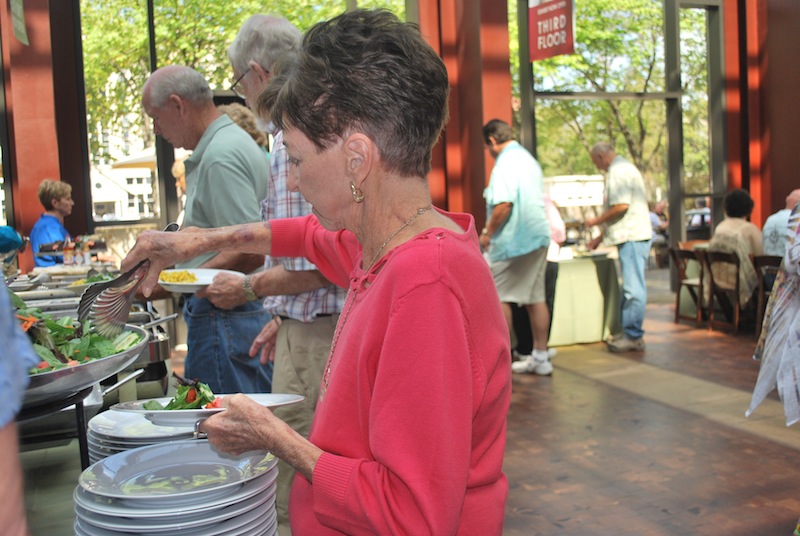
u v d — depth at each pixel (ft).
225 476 3.05
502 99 21.61
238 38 5.72
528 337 17.22
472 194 22.26
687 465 10.92
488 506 2.89
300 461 2.77
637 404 13.99
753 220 26.25
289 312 5.48
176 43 19.70
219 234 4.20
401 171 2.86
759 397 8.38
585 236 20.20
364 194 2.88
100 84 19.40
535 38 19.98
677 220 26.09
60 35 18.99
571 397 14.57
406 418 2.52
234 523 2.77
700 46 26.00
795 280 7.96
